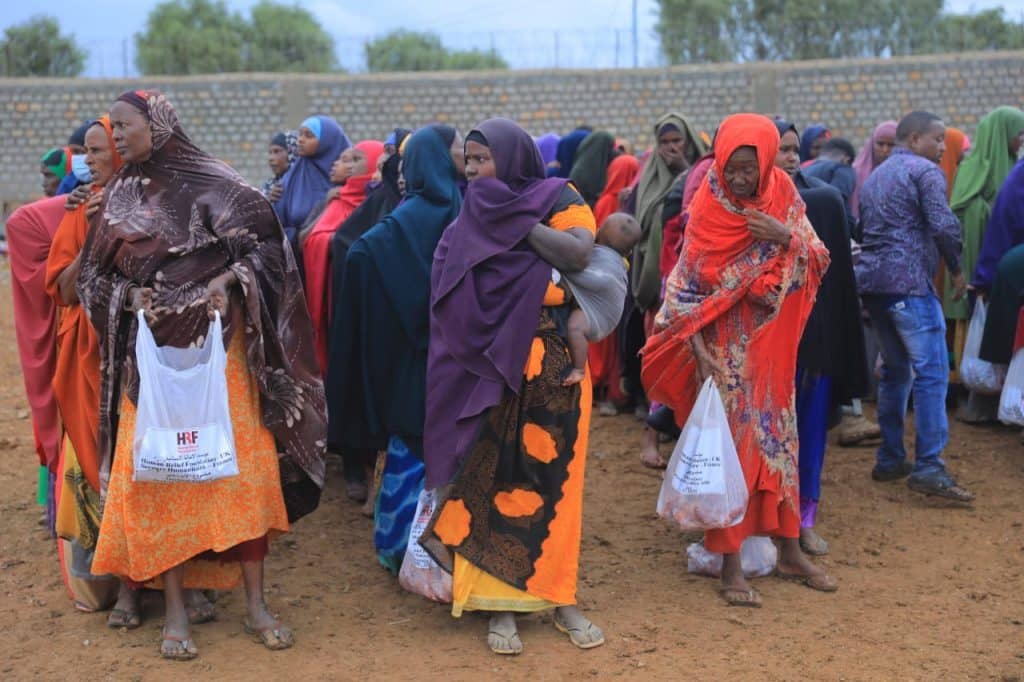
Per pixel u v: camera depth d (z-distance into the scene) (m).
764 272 4.73
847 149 8.14
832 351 5.36
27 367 4.90
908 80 24.88
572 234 4.33
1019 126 7.73
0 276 17.84
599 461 7.19
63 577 5.16
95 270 4.33
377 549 5.21
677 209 6.43
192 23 37.97
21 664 4.31
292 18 37.84
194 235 4.30
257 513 4.38
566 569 4.46
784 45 29.53
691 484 4.69
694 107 25.69
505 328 4.29
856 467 6.90
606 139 8.59
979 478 6.66
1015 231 6.86
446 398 4.37
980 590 5.02
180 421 4.07
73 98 25.92
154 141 4.30
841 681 4.14
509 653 4.38
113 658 4.35
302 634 4.60
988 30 29.28
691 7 31.41
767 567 5.18
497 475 4.41
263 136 26.09
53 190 6.43
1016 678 4.15
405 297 4.95
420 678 4.18
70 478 4.67
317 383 4.61
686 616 4.77
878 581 5.16
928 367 6.14
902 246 6.06
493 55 32.41
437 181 5.11
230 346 4.33
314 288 6.52
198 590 4.77
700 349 4.80
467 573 4.40
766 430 4.84
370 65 33.94
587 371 4.51
